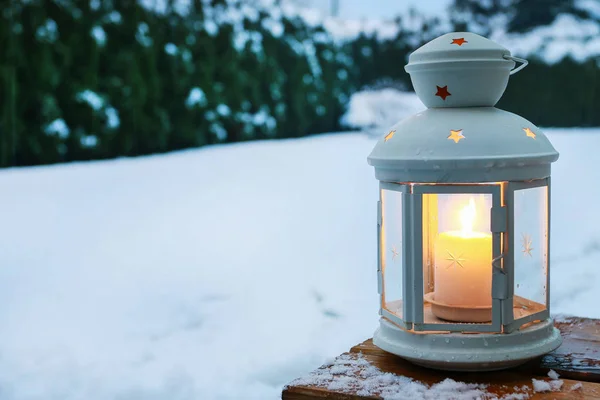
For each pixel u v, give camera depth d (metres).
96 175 7.24
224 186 6.57
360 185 6.48
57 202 5.81
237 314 2.87
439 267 1.20
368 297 3.04
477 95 1.18
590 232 4.15
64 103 7.89
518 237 1.15
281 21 10.77
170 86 9.02
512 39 11.61
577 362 1.24
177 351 2.47
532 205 1.17
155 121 8.79
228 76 9.84
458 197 1.19
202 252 4.02
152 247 4.19
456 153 1.10
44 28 7.53
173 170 7.62
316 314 2.82
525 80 11.20
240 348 2.46
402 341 1.20
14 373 2.30
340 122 12.02
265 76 10.42
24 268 3.75
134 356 2.43
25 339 2.65
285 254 3.91
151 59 8.60
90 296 3.21
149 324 2.80
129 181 6.91
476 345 1.15
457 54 1.15
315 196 5.93
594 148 8.65
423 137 1.14
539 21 12.00
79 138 8.02
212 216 5.14
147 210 5.44
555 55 11.06
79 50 7.86
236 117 10.01
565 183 6.16
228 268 3.64
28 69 7.50
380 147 1.21
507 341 1.15
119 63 8.30
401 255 1.18
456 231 1.22
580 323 1.49
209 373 2.24
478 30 12.16
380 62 12.30
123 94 8.38
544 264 1.21
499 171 1.11
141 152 8.79
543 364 1.24
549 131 10.82
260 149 9.47
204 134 9.60
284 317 2.80
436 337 1.16
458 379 1.17
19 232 4.70
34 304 3.11
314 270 3.54
